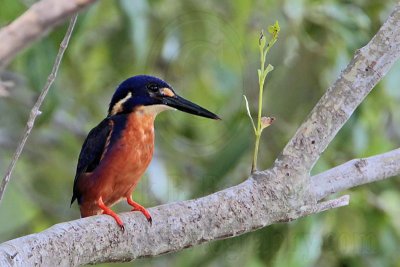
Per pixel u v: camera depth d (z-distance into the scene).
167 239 6.45
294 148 6.64
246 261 11.41
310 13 11.89
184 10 13.09
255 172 6.68
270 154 11.87
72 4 3.88
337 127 6.63
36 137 14.27
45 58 10.38
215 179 11.79
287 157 6.64
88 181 8.16
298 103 12.04
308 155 6.62
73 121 14.31
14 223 13.53
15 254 5.70
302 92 12.05
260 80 6.53
